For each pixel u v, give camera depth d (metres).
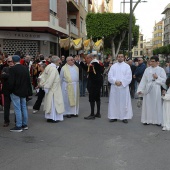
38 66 13.61
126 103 8.68
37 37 21.05
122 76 8.68
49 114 8.62
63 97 9.37
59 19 23.30
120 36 32.94
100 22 30.59
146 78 8.48
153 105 8.33
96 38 31.48
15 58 7.39
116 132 7.54
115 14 30.42
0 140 6.75
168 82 7.96
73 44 17.28
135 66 14.30
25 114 7.69
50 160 5.43
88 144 6.46
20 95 7.41
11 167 5.09
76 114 9.57
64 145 6.38
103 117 9.48
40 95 9.90
